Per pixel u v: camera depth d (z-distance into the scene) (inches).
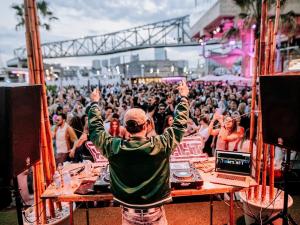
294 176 143.9
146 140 67.9
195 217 125.6
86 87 885.8
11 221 127.4
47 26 563.2
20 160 71.7
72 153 165.2
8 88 65.9
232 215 95.3
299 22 621.9
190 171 93.8
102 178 89.5
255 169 108.6
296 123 75.7
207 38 1140.5
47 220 100.4
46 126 101.2
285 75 76.6
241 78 535.5
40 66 97.1
